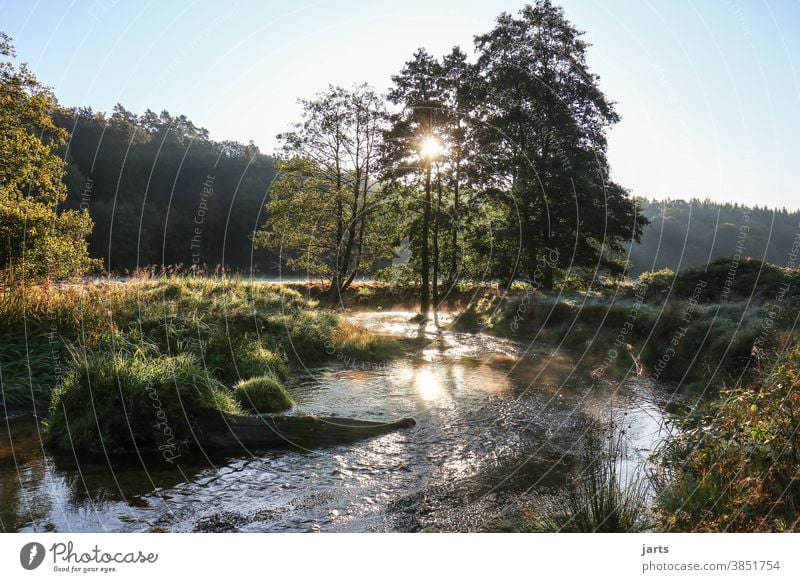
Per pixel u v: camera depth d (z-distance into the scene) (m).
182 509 4.19
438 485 4.81
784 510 3.38
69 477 4.75
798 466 3.53
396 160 25.42
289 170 29.08
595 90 22.44
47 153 21.27
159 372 6.07
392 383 9.39
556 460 5.45
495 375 10.16
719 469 3.92
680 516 3.60
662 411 7.39
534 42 22.28
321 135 27.88
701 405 6.86
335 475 5.06
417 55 24.38
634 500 3.92
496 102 23.09
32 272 12.91
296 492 4.63
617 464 5.19
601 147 23.08
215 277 16.06
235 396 7.10
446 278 27.88
